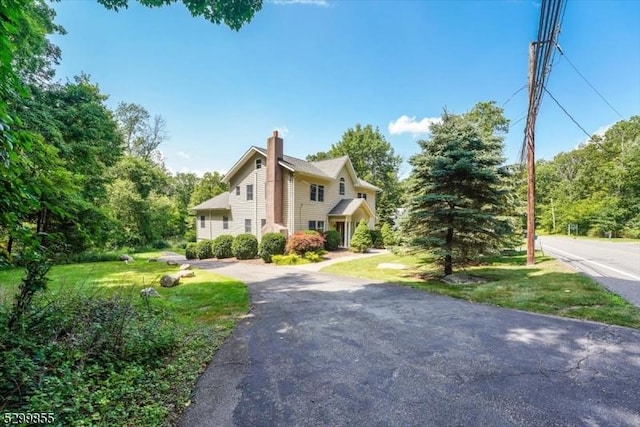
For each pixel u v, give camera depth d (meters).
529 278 8.34
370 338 4.40
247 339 4.48
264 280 9.67
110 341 3.34
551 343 3.98
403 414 2.55
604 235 29.38
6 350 2.60
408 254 9.60
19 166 2.48
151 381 3.07
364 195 26.03
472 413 2.53
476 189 8.75
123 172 26.16
